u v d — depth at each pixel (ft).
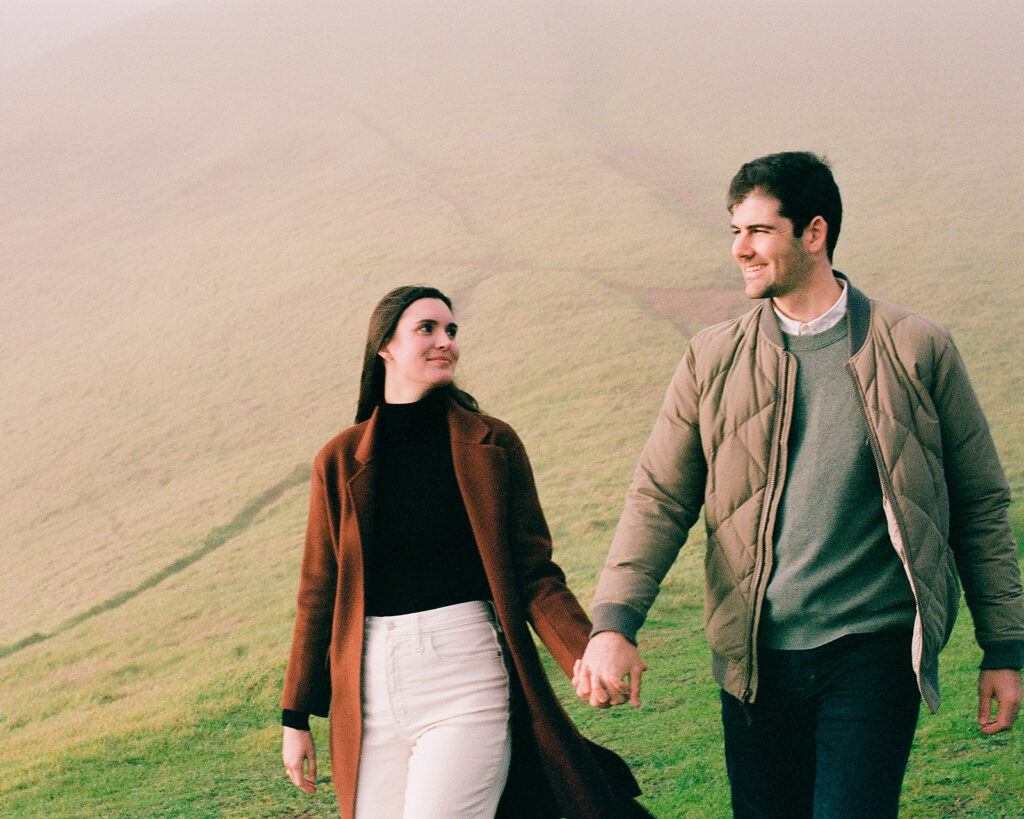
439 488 8.51
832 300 7.75
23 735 51.88
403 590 8.33
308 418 123.65
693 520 8.34
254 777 31.63
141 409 135.44
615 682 7.38
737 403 7.73
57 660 76.95
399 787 8.27
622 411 105.60
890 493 7.16
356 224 176.14
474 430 8.63
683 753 24.13
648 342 121.70
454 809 7.70
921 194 166.09
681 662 35.65
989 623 7.46
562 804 8.34
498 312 138.41
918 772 19.39
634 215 165.37
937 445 7.34
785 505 7.53
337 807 26.61
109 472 121.60
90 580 94.68
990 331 117.80
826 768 7.09
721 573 7.82
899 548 7.10
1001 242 143.23
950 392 7.38
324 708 8.90
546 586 8.60
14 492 122.11
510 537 8.67
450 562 8.41
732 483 7.70
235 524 100.48
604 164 189.98
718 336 8.05
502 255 156.76
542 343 126.93
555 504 84.69
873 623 7.25
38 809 34.12
